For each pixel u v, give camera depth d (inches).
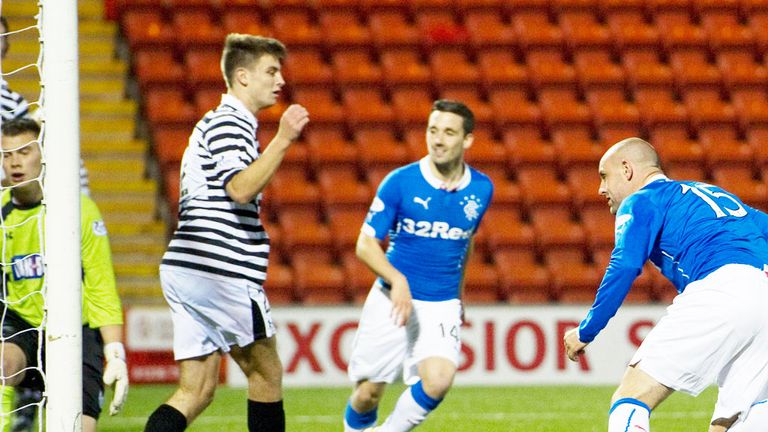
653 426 1155.3
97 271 753.0
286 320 1599.4
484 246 1974.7
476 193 898.7
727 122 2218.3
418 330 880.9
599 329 689.0
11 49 2076.8
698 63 2315.5
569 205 2047.2
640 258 679.7
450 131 876.6
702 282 689.0
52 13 665.0
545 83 2241.6
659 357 677.9
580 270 1947.6
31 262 784.3
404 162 2095.2
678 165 2144.4
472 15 2346.2
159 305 1856.5
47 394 659.4
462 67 2267.5
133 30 2204.7
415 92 2215.8
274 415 770.8
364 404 938.7
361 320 924.0
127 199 1966.0
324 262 1941.4
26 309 790.5
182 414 716.7
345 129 2139.5
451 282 897.5
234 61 735.7
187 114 2086.6
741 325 673.0
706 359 675.4
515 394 1481.3
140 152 2026.3
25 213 782.5
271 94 741.3
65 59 665.6
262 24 2287.2
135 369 1598.2
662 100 2252.7
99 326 748.6
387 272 848.3
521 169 2097.7
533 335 1627.7
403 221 889.5
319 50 2257.6
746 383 688.4
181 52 2194.9
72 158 665.6
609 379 1636.3
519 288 1919.3
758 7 2413.9
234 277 719.1
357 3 2331.4
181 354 724.0
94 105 2076.8
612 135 2174.0
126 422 1221.7
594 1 2379.4
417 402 861.2
